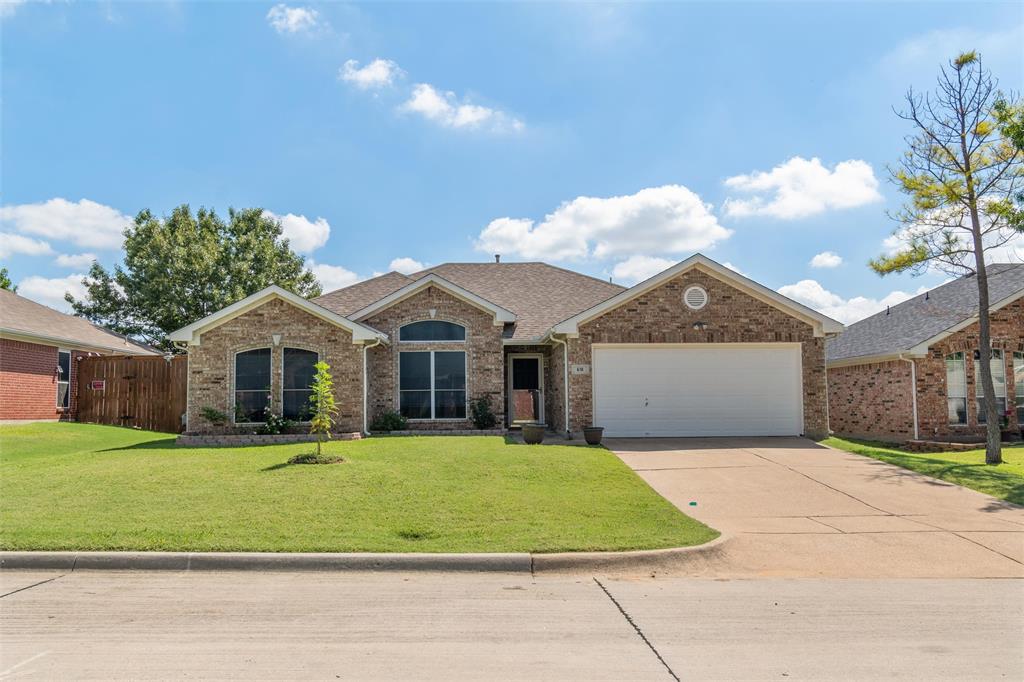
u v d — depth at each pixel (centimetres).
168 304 3719
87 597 670
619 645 545
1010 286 2106
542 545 813
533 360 2181
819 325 1869
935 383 2008
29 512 945
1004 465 1476
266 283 3991
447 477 1156
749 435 1847
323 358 1791
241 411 1767
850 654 528
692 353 1864
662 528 898
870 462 1455
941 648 542
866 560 820
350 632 572
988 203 1587
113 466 1257
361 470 1189
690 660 514
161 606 643
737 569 786
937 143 1625
